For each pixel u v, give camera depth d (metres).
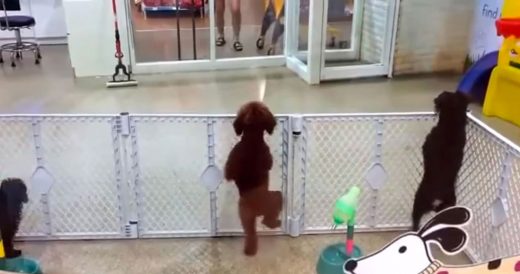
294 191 2.50
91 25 5.36
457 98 2.25
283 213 2.44
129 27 5.48
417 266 1.77
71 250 2.40
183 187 2.79
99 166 3.02
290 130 2.35
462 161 2.34
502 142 2.08
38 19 6.98
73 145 3.30
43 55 6.55
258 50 6.41
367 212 2.51
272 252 2.37
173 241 2.47
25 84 5.28
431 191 2.36
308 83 5.43
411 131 2.51
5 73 5.70
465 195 2.38
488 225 2.20
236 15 6.43
